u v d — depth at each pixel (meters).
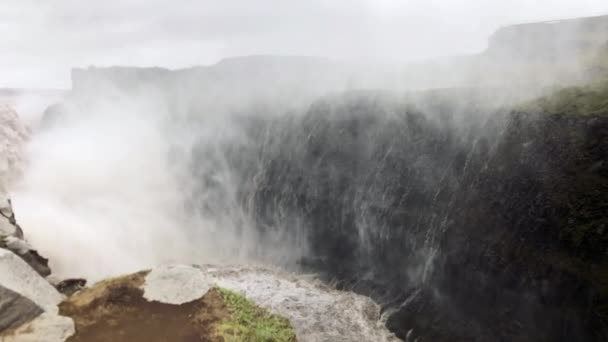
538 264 14.28
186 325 11.34
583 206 13.63
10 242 13.58
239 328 11.50
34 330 10.28
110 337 10.65
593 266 12.87
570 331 13.09
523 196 15.51
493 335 15.41
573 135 14.66
